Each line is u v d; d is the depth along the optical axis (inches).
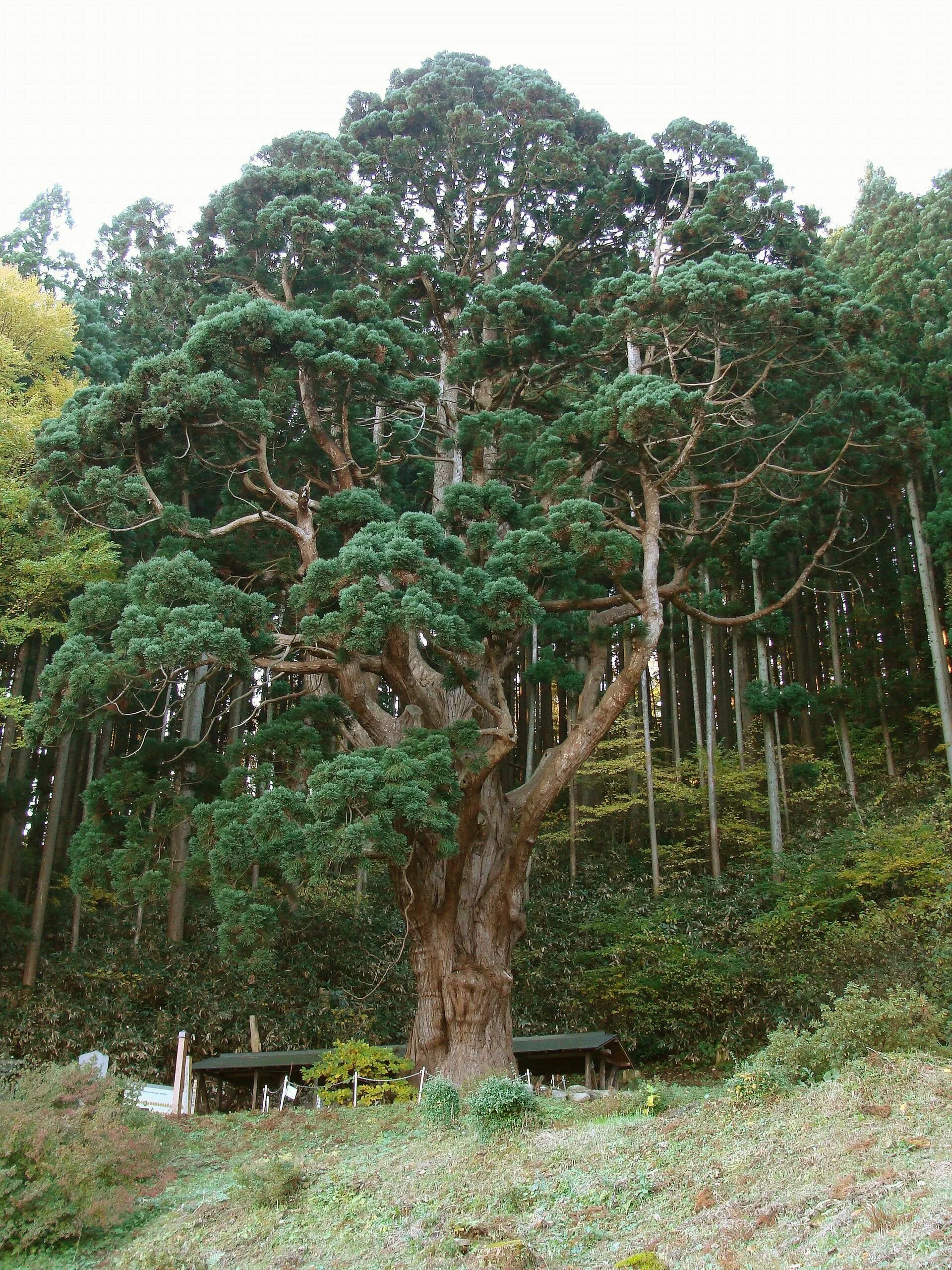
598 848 1142.3
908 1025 384.5
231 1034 813.9
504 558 601.0
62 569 685.3
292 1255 325.4
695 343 752.3
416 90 901.2
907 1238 217.2
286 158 880.3
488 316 757.3
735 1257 237.6
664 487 704.4
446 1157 393.1
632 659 666.2
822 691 1122.7
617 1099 451.5
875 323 694.5
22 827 933.8
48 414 792.3
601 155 900.0
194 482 781.9
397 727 679.7
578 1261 267.3
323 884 538.3
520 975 917.2
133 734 1099.3
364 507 676.1
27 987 811.4
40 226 1194.0
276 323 677.9
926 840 823.1
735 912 917.2
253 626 610.9
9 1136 380.2
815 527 848.3
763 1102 356.5
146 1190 410.6
